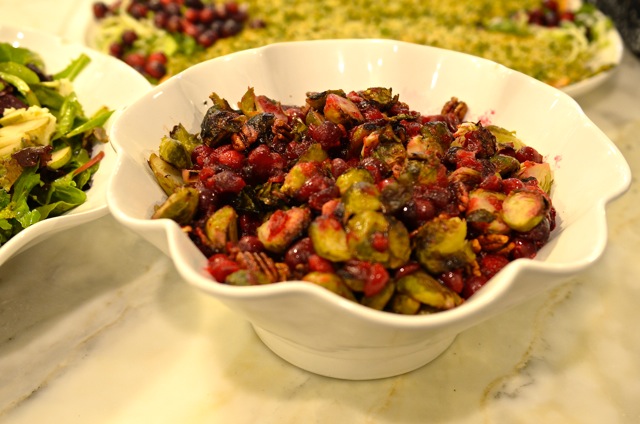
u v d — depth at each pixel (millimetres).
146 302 535
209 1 929
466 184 453
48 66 721
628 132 731
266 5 923
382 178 457
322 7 920
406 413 461
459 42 828
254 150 474
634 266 573
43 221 505
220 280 406
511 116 557
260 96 535
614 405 469
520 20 878
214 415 459
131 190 458
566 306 536
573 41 845
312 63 598
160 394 471
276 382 479
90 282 551
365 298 403
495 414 461
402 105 545
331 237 405
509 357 497
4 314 524
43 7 985
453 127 535
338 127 482
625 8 896
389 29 860
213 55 828
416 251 416
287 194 446
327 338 411
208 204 454
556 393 475
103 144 634
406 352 447
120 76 668
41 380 479
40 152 580
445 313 370
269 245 421
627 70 850
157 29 876
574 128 512
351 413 461
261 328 469
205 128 505
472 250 434
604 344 508
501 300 380
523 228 436
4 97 651
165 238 417
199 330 513
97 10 903
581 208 471
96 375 482
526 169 501
